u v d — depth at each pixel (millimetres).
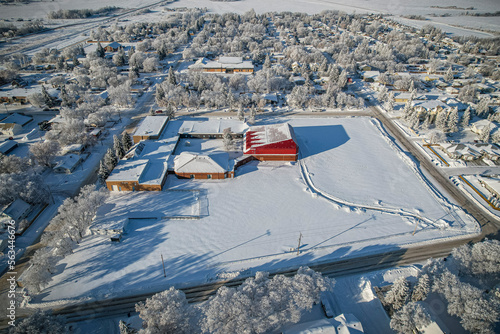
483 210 85812
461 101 157125
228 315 51156
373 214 83312
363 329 54812
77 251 70250
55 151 100062
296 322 54188
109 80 164500
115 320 56250
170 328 49281
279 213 82938
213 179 96500
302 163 105875
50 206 83188
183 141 117438
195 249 71562
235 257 69812
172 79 165125
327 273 66438
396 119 140875
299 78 180000
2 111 138500
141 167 92500
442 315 57469
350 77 192125
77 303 59188
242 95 149000
